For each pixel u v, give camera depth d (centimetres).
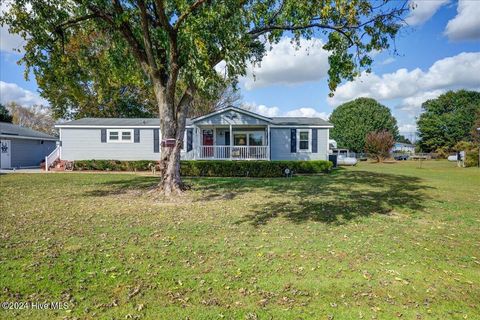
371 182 1366
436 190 1119
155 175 1678
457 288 362
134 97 3238
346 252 476
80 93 1135
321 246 503
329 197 957
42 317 296
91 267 409
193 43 768
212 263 430
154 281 374
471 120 4412
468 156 2564
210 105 3603
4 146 2253
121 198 933
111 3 950
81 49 1129
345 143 5006
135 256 450
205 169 1756
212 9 749
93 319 294
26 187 1170
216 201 889
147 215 710
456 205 844
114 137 2112
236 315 303
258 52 1102
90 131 2108
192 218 685
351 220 676
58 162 2114
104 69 1168
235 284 368
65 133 2105
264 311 310
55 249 472
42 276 379
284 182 1373
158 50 1024
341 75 948
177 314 304
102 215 705
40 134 2688
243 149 2055
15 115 4338
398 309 314
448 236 564
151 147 2111
